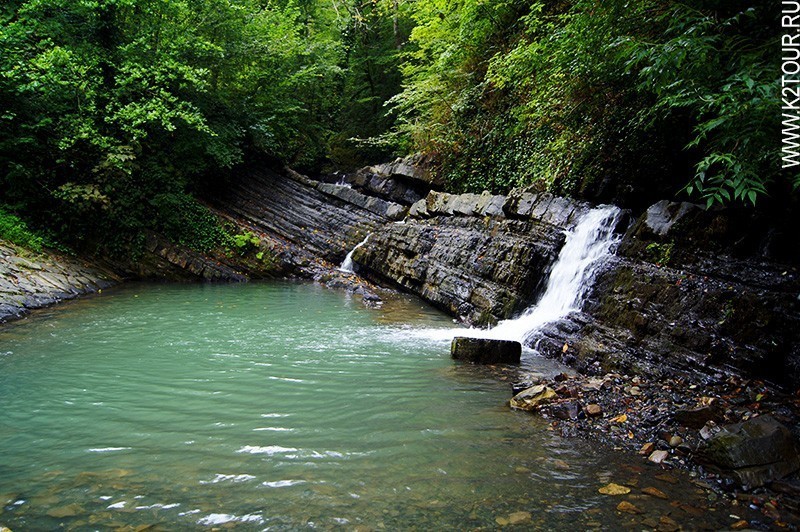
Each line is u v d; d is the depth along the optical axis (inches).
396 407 195.8
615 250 315.3
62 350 269.9
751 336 212.7
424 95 686.5
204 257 595.2
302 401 200.4
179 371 238.8
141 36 564.1
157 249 566.3
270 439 161.5
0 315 328.8
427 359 274.1
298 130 913.5
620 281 290.5
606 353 255.0
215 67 693.3
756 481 131.7
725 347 217.2
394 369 252.4
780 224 241.0
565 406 188.7
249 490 127.6
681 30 198.7
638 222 306.8
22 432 163.5
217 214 652.1
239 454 149.5
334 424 176.2
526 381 221.5
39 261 438.6
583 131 399.2
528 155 501.0
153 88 532.1
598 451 157.0
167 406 191.2
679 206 286.5
